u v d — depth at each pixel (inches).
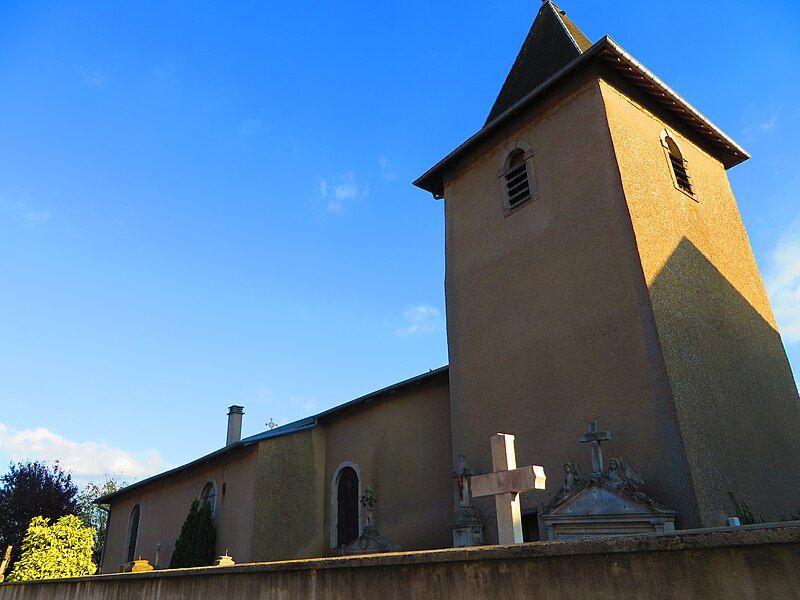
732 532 123.2
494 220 448.1
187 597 272.8
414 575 179.8
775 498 344.8
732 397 356.5
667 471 299.9
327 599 204.7
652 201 386.3
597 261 367.9
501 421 391.5
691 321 359.3
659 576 132.7
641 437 315.0
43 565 538.9
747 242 470.6
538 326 389.1
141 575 311.4
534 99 435.2
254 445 538.6
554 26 506.6
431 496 461.4
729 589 122.3
